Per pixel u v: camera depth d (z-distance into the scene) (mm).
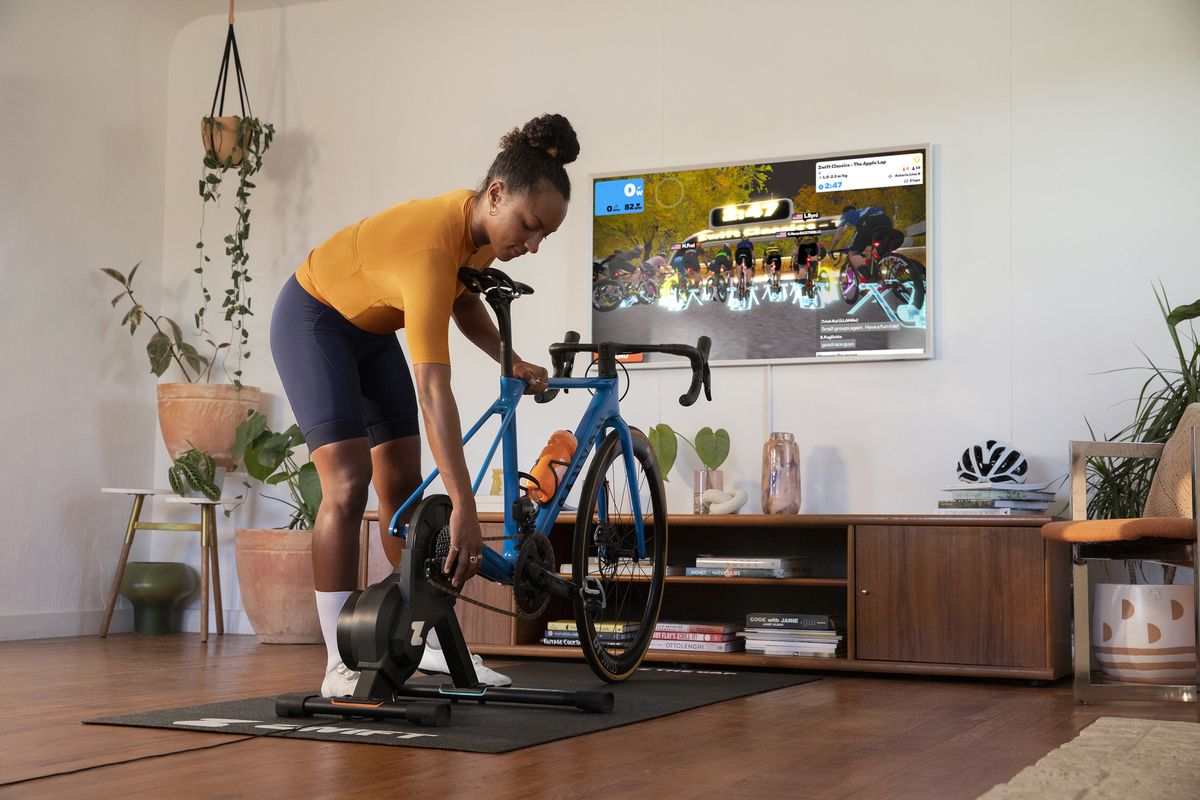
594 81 4387
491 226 2203
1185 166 3668
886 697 2807
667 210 4203
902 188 3930
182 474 4301
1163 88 3707
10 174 4293
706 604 4004
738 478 4051
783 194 4070
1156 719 2404
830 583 3436
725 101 4207
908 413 3879
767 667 3477
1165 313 3514
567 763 1803
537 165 2170
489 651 3641
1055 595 3209
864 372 3938
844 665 3340
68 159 4520
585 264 4297
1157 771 1713
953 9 3949
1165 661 2844
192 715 2240
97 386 4613
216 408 4488
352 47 4754
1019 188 3826
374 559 3695
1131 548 2635
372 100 4703
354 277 2283
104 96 4680
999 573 3215
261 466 4336
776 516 3469
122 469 4707
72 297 4523
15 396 4293
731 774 1733
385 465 2541
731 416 4074
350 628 2121
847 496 3914
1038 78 3838
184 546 4797
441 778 1668
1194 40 3688
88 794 1541
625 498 3217
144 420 4812
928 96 3957
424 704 2090
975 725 2309
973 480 3514
